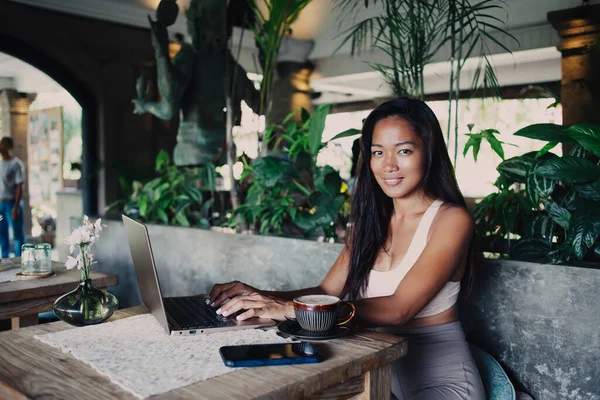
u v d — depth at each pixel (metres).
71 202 6.49
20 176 6.83
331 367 1.11
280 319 1.44
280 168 3.20
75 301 1.43
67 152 11.55
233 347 1.19
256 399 0.95
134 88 6.18
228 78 4.08
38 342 1.30
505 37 6.15
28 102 10.38
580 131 1.93
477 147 2.59
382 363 1.23
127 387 0.99
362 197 1.73
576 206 1.97
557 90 7.09
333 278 1.80
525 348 2.02
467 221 1.55
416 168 1.61
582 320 1.88
